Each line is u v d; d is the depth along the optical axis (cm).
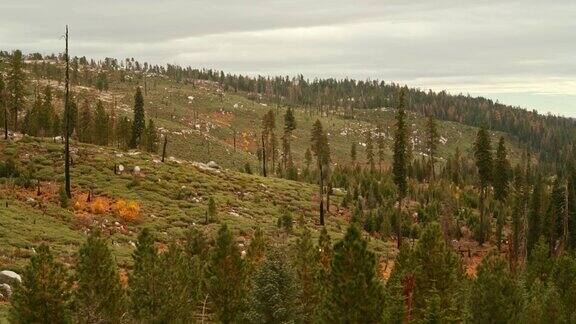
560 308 3070
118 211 5772
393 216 7825
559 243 6744
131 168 7731
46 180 6631
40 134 10681
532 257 4444
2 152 7294
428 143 10206
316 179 12188
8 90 9200
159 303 2578
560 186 6812
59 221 5044
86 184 6706
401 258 3391
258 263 3600
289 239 5941
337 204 8906
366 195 9406
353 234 2394
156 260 2684
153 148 11106
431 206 8731
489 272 3178
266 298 2575
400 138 6944
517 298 3142
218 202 7169
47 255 2306
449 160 16512
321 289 2867
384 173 13162
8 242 3928
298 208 8025
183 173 8206
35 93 19688
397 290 2881
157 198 6756
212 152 18412
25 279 2267
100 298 2434
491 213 9444
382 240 7219
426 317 2692
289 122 10631
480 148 7925
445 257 3244
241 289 3006
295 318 2628
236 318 2916
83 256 2494
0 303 2725
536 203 7056
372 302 2358
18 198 5512
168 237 5416
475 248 7438
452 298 3072
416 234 7556
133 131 10700
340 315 2369
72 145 8250
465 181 13750
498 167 8262
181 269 2928
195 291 3064
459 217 8800
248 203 7544
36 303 2238
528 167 12775
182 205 6719
